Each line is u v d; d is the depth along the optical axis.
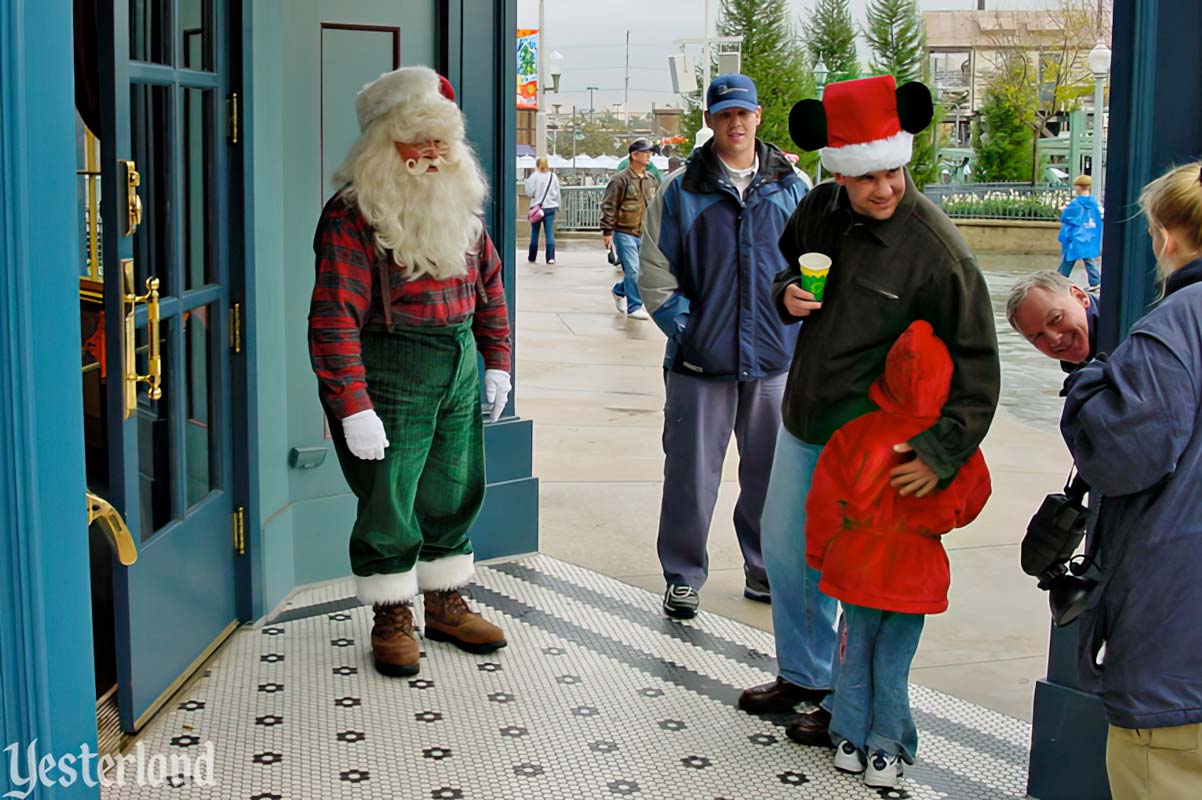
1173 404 2.16
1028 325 2.97
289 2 4.36
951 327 3.11
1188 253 2.28
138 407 3.44
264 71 4.17
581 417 7.91
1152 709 2.22
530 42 33.25
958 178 47.25
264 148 4.20
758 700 3.66
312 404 4.57
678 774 3.29
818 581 3.53
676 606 4.40
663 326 4.31
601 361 10.16
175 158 3.58
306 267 4.51
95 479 4.43
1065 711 3.08
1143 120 2.86
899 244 3.14
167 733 3.44
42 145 1.94
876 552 3.10
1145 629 2.24
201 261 3.88
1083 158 39.59
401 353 3.75
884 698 3.22
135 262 3.41
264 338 4.25
